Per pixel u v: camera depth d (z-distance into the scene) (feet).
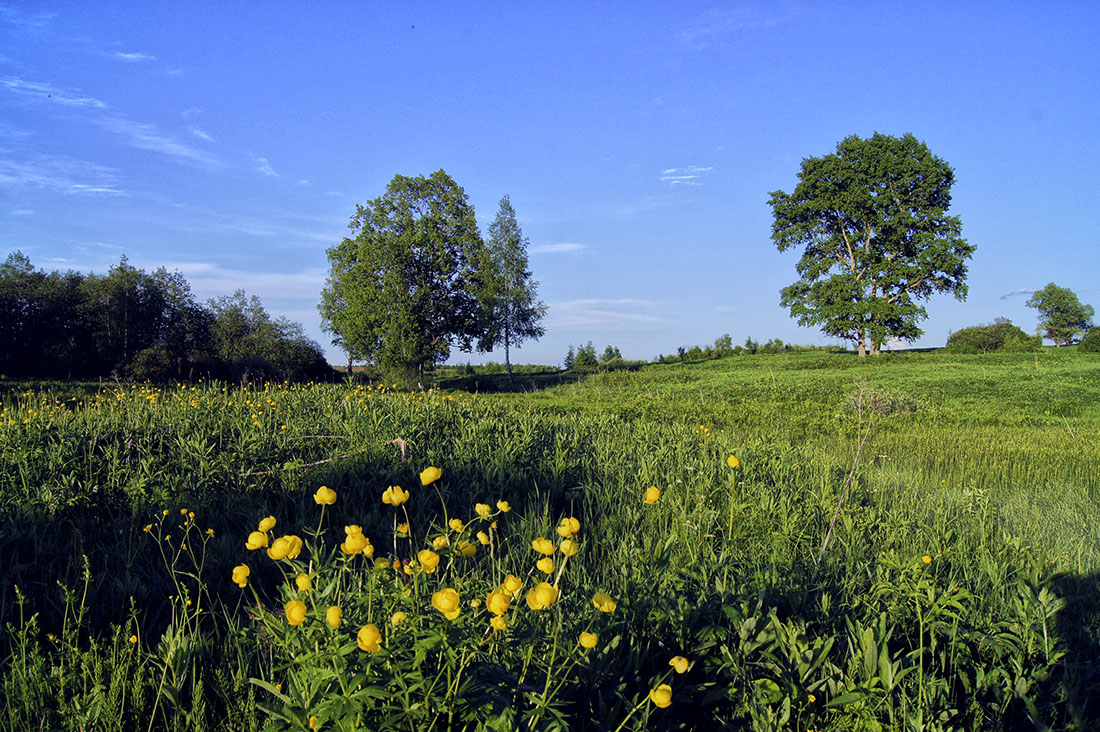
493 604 5.67
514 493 18.79
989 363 139.33
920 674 7.97
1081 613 11.57
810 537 15.53
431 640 5.59
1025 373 112.78
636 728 6.48
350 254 150.92
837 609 10.66
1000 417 60.23
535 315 159.33
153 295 149.07
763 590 8.96
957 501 22.67
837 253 185.06
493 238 158.92
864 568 13.55
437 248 147.33
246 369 104.83
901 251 172.86
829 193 176.14
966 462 34.19
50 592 10.75
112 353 139.23
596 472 22.11
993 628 9.77
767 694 7.32
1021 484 29.25
